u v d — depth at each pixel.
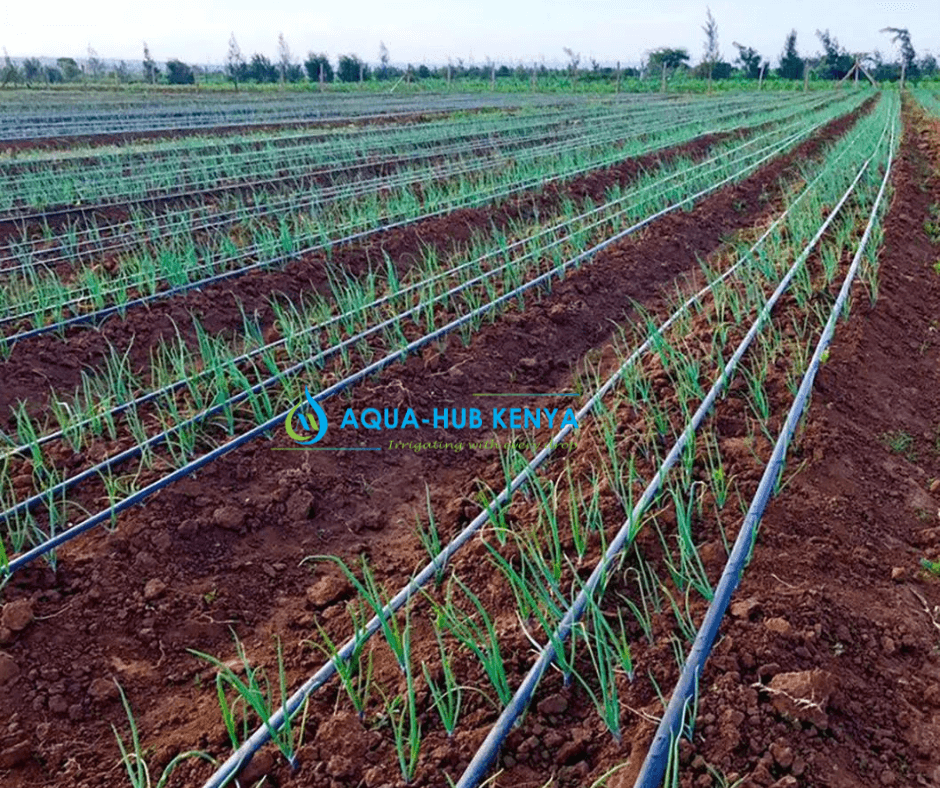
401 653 2.95
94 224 8.59
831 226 8.49
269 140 15.25
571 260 7.39
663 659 2.77
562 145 14.95
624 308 6.99
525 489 3.96
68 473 4.22
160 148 13.72
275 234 8.37
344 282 7.36
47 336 5.80
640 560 3.16
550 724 2.61
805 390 4.51
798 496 3.71
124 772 2.66
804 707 2.54
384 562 3.75
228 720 2.54
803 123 18.70
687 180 11.09
